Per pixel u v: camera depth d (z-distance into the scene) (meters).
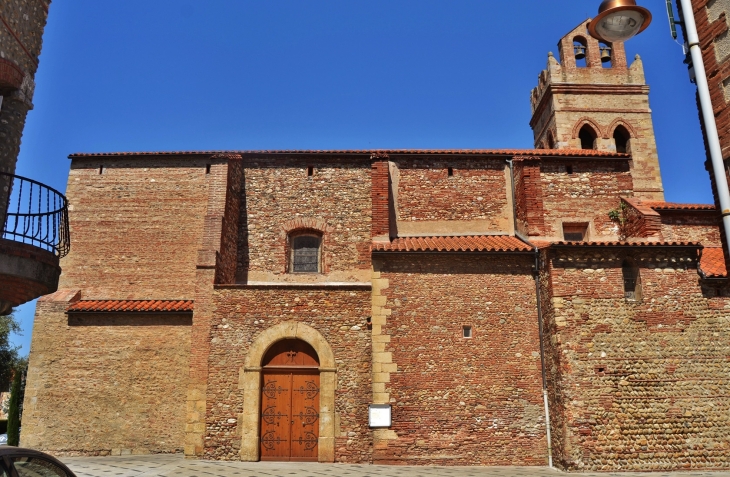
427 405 16.97
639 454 15.62
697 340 16.59
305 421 17.44
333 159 21.88
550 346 16.97
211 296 18.16
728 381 16.31
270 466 16.08
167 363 20.38
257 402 17.31
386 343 17.41
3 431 46.62
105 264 22.39
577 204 21.53
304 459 17.12
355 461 16.81
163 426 19.91
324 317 17.94
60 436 19.77
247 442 17.02
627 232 20.67
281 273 20.67
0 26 11.58
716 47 12.98
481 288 18.03
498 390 17.19
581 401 15.91
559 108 29.94
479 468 16.17
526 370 17.39
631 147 29.61
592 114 29.94
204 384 17.48
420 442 16.70
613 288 16.86
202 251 18.64
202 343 17.80
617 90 30.23
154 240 22.58
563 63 30.66
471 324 17.70
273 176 21.73
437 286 17.98
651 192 28.89
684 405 16.05
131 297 22.03
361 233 21.11
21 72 12.21
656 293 16.95
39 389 20.14
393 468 15.92
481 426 16.89
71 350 20.47
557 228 21.25
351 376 17.47
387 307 17.72
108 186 23.16
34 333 20.58
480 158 22.12
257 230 21.14
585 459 15.53
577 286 16.84
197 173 23.20
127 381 20.23
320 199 21.47
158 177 23.22
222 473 14.86
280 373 17.75
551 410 16.78
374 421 16.75
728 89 12.62
